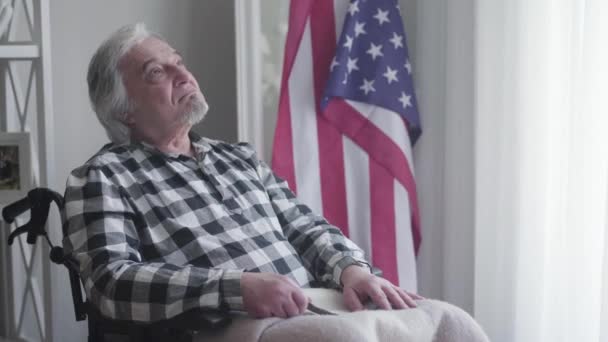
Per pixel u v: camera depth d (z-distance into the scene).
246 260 1.64
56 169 2.41
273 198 1.91
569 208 1.96
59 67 2.39
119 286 1.43
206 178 1.76
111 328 1.48
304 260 1.82
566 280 2.01
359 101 2.37
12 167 2.05
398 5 2.39
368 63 2.36
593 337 1.99
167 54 1.80
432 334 1.44
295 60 2.38
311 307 1.50
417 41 2.43
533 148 2.12
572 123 1.95
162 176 1.70
